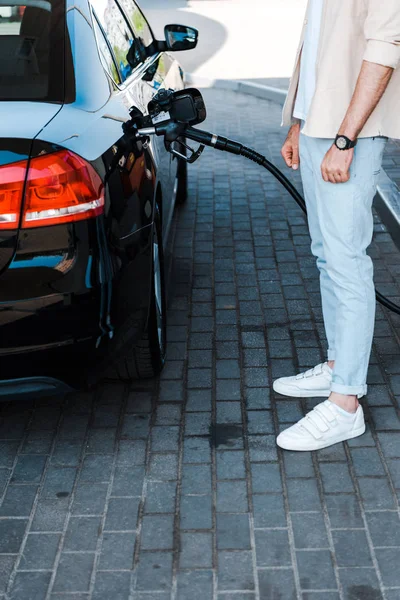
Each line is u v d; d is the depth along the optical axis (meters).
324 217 3.09
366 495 2.94
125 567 2.62
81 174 2.66
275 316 4.38
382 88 2.74
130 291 2.92
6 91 2.95
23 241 2.60
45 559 2.66
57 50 3.13
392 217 5.50
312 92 3.06
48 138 2.65
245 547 2.69
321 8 2.96
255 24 14.95
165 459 3.18
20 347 2.67
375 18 2.66
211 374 3.80
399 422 3.38
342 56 2.84
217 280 4.87
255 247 5.38
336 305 3.41
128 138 3.14
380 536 2.72
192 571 2.59
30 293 2.63
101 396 3.62
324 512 2.86
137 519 2.84
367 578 2.54
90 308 2.71
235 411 3.49
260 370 3.83
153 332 3.47
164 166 4.04
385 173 6.39
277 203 6.27
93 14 3.53
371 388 3.63
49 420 3.45
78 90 3.02
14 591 2.52
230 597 2.48
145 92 3.89
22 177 2.58
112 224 2.79
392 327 4.19
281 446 3.19
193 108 3.29
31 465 3.16
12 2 3.30
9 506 2.92
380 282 4.79
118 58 3.71
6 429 3.39
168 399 3.59
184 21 15.14
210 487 3.00
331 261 3.13
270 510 2.87
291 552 2.66
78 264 2.66
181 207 6.21
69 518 2.85
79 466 3.14
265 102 9.85
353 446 3.22
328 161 2.88
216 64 11.96
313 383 3.54
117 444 3.28
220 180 6.87
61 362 2.74
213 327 4.27
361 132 2.90
